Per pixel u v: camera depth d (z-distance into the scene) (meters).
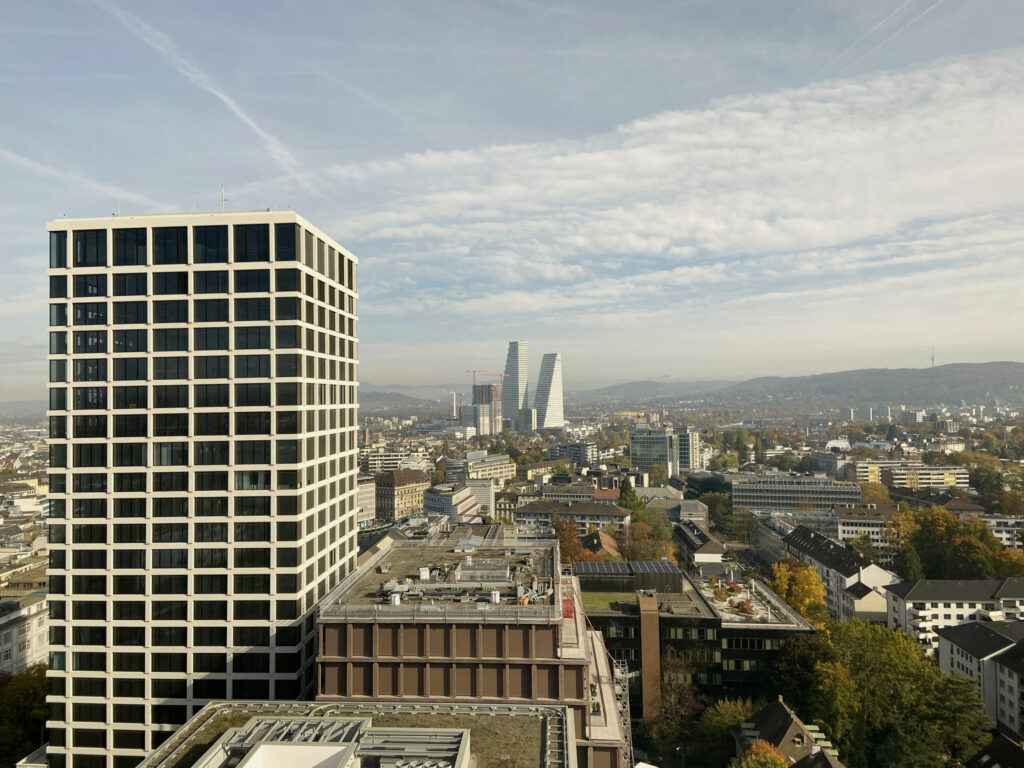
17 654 128.12
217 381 86.56
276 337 86.38
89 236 87.62
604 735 68.62
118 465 86.56
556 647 67.69
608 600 132.00
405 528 182.12
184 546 85.88
